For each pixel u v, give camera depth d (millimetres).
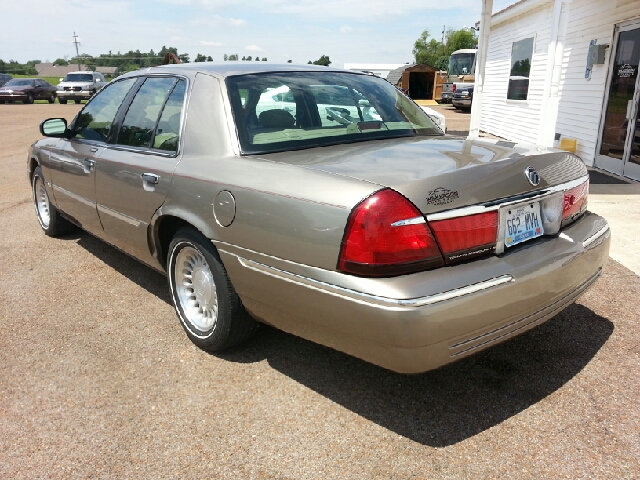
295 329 2602
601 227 3029
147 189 3297
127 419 2639
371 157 2693
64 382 2955
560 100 11609
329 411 2676
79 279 4422
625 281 4172
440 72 35969
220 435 2516
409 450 2391
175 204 3072
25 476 2281
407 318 2115
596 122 9859
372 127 3303
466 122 20688
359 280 2225
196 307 3311
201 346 3229
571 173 2924
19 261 4871
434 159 2621
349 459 2346
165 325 3602
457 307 2174
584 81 10367
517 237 2561
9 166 10234
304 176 2475
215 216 2795
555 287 2562
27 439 2510
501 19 14820
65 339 3428
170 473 2285
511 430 2504
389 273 2199
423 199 2230
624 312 3658
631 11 8562
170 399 2791
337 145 3047
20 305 3938
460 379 2918
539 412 2627
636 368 2982
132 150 3598
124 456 2389
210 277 3107
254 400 2773
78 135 4422
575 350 3188
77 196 4344
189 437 2506
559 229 2820
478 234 2361
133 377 2992
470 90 25578
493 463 2297
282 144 2963
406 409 2678
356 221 2215
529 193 2584
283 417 2637
